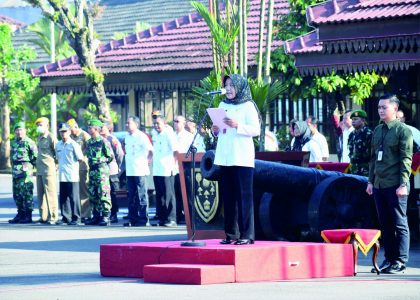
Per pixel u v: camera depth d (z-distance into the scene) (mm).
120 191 34562
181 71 36000
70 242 22906
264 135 23453
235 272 15242
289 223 20031
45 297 14133
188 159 21406
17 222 29406
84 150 29312
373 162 16625
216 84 23750
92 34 37781
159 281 15414
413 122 28219
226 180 16188
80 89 38594
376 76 31219
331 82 31141
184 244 16016
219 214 20891
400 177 16234
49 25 61656
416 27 20922
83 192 29172
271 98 23375
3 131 60188
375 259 16406
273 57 31703
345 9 22047
